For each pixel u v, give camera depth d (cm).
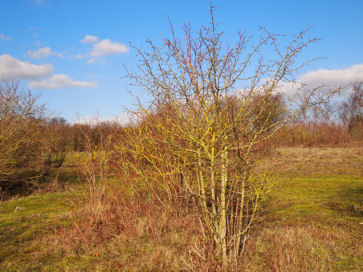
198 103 382
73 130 1555
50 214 775
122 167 697
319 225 610
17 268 452
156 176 625
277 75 367
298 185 1063
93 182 732
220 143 386
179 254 469
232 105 374
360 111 2944
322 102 356
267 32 361
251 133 392
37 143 1279
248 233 448
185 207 585
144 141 616
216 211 405
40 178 1279
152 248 502
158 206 632
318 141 2761
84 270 442
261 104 384
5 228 648
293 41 358
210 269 381
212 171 380
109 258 479
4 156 1108
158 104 475
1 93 1207
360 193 929
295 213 706
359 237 536
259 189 397
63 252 510
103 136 757
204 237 417
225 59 371
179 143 449
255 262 424
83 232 575
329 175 1279
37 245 545
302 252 462
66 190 1116
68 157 1590
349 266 421
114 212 644
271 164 420
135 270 433
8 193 1108
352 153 1920
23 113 1225
